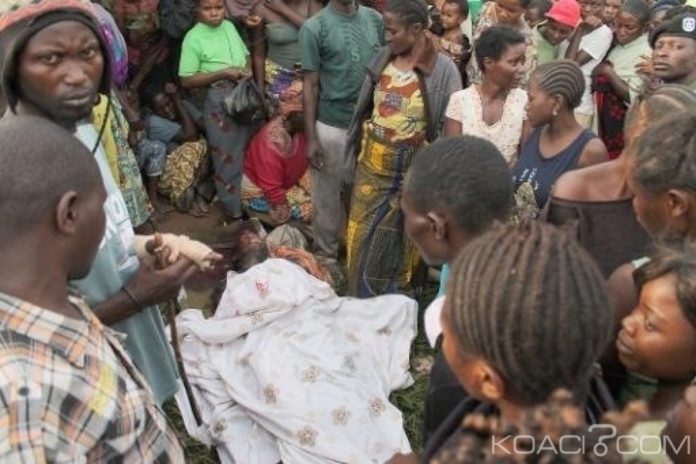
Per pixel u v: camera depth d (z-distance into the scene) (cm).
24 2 196
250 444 327
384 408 338
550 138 324
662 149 186
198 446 333
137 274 222
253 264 436
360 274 416
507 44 361
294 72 539
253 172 504
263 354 346
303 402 329
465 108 375
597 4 488
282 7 530
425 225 188
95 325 164
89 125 237
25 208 151
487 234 125
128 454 157
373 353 371
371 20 450
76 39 202
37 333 147
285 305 369
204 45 505
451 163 184
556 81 312
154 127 523
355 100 444
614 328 173
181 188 513
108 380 154
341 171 458
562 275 115
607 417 121
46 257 154
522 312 113
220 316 377
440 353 160
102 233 167
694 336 152
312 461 312
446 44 518
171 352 268
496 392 120
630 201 237
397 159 394
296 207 509
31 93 205
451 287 122
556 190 249
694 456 137
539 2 541
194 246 223
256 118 503
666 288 154
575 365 115
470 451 119
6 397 137
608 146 495
